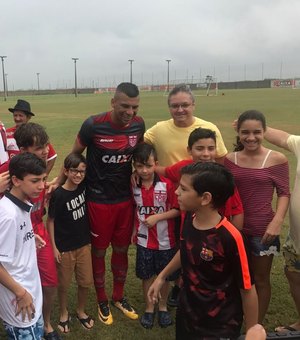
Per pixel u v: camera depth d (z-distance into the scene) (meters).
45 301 3.49
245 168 3.40
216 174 2.48
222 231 2.49
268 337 1.87
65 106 38.84
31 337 2.82
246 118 3.31
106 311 3.98
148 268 3.91
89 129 3.66
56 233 3.67
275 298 4.28
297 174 3.37
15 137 3.40
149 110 29.62
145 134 4.10
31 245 2.90
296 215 3.35
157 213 3.83
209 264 2.54
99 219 3.84
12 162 2.74
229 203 3.28
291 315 4.00
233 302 2.58
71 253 3.73
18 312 2.75
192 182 2.49
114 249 4.07
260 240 3.44
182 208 2.60
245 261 2.47
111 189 3.81
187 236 2.64
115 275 4.11
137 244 3.96
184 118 3.87
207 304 2.59
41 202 3.41
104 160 3.71
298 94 50.97
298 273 3.57
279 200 3.38
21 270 2.79
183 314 2.73
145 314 3.91
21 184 2.73
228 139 14.49
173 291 4.22
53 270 3.47
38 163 2.74
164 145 3.98
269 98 42.38
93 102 46.06
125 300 4.18
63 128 18.98
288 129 16.52
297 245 3.43
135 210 3.96
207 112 26.61
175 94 3.86
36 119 24.52
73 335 3.73
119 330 3.81
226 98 46.34
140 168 3.70
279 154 3.41
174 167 3.75
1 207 2.69
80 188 3.76
